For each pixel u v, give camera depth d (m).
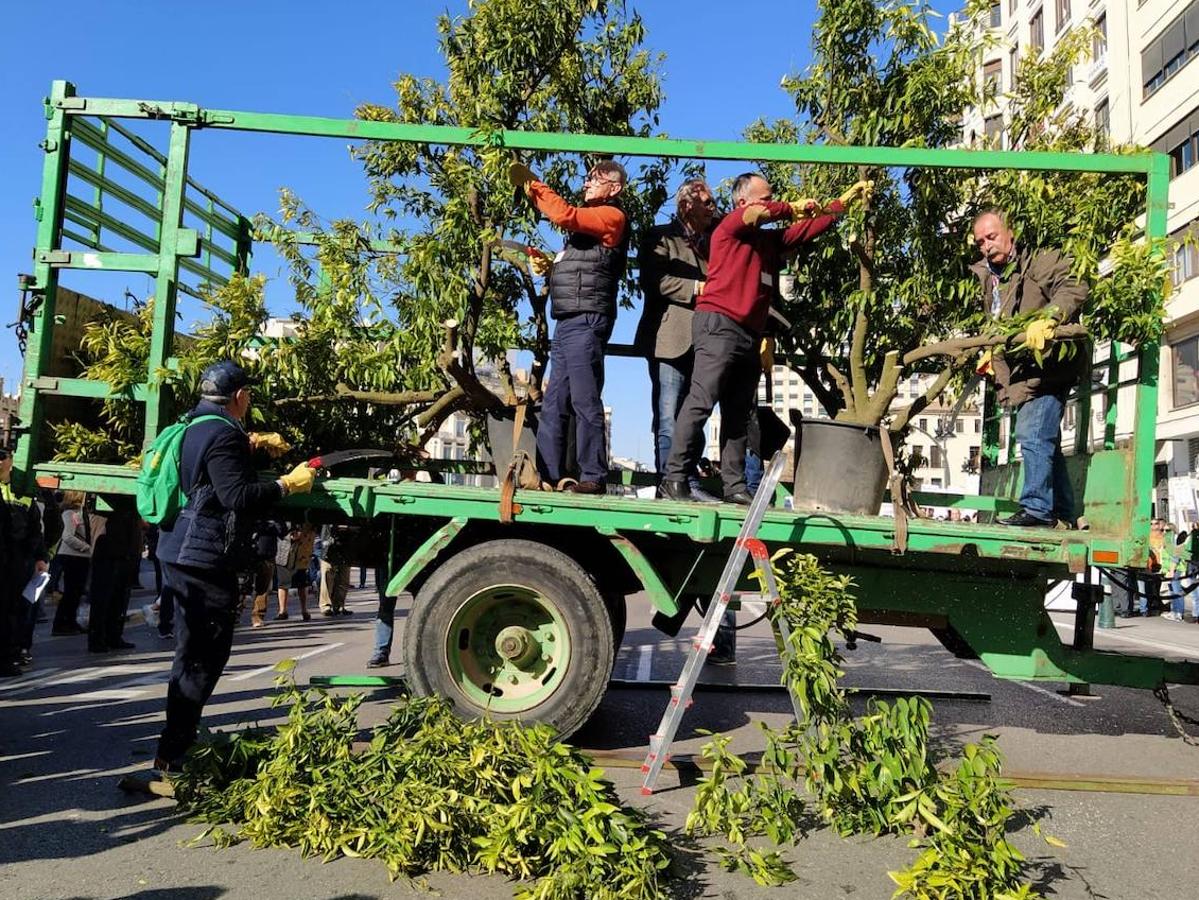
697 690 6.82
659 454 5.73
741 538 4.11
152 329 4.93
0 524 7.18
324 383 5.90
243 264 6.94
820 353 6.96
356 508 4.61
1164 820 4.02
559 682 4.46
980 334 5.49
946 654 9.56
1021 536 4.55
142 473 4.21
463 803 3.33
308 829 3.43
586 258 5.09
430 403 6.12
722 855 3.48
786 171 7.12
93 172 5.21
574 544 4.84
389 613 7.78
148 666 8.16
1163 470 25.64
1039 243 6.16
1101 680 5.11
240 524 4.20
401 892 3.10
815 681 3.81
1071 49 7.91
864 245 6.34
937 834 3.24
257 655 8.98
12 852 3.42
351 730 3.83
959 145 6.68
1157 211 5.01
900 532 4.46
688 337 5.61
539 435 5.23
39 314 4.85
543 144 4.98
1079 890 3.23
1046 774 4.60
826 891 3.18
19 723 5.68
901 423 6.67
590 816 3.06
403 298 6.14
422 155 7.24
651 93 7.35
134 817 3.82
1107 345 6.22
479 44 6.76
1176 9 24.47
